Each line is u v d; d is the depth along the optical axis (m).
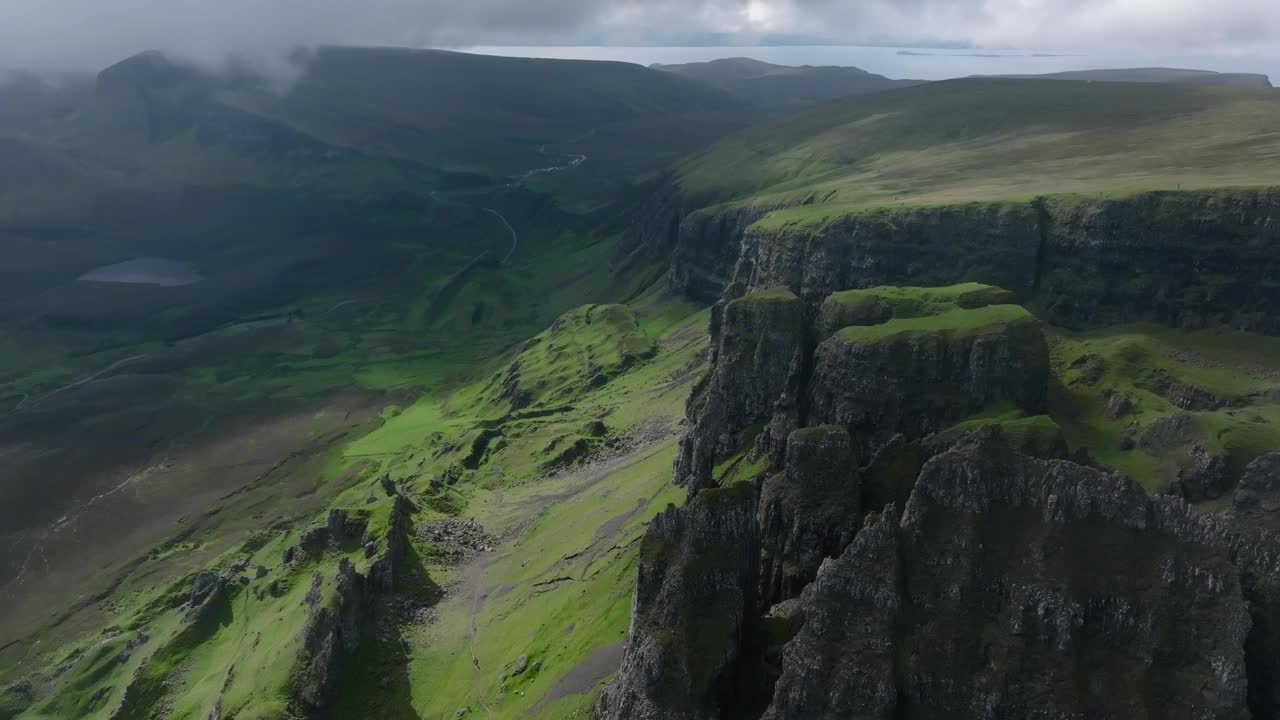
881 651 118.69
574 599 190.88
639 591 136.88
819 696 117.81
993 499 126.81
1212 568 114.12
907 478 152.75
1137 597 114.81
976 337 188.00
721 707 123.88
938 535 125.88
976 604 120.75
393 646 199.62
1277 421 176.75
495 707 165.50
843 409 196.38
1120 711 108.94
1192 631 112.25
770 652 130.62
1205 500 157.62
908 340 194.00
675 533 138.25
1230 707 107.56
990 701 113.12
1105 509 121.12
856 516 147.12
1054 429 159.62
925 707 115.81
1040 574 118.31
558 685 157.12
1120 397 197.62
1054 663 114.06
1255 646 114.06
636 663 130.00
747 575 140.62
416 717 177.12
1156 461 170.75
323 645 187.00
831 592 124.75
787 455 156.00
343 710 180.88
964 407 186.88
